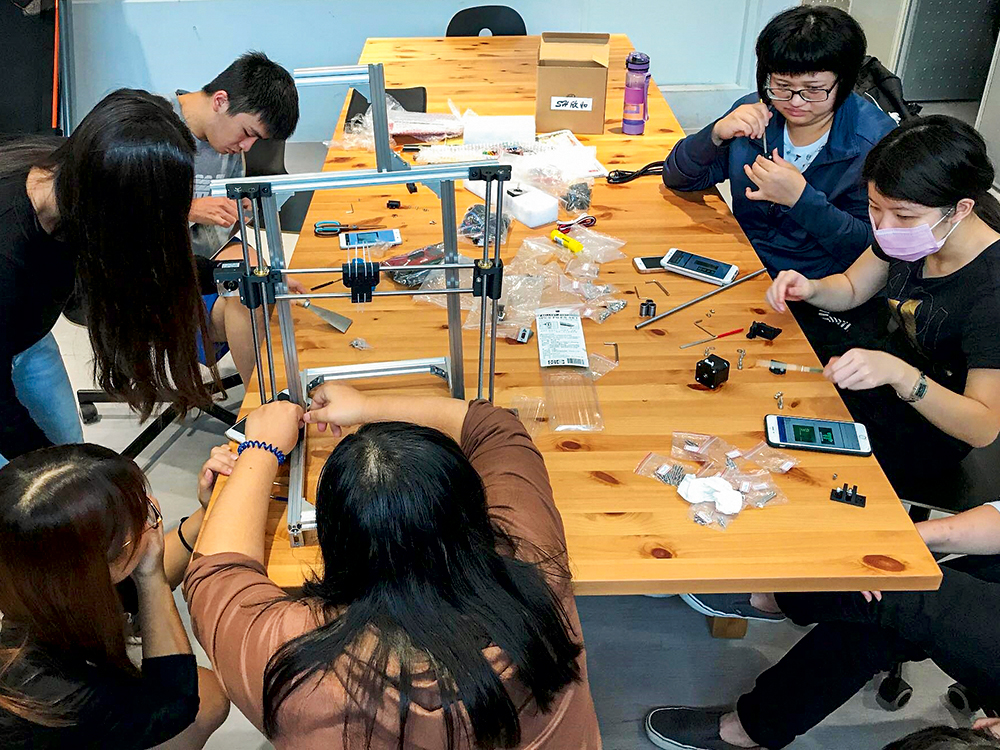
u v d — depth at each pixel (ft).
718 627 6.81
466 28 12.09
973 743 3.13
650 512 4.49
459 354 4.95
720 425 5.08
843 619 4.99
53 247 5.08
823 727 6.21
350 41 14.08
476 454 4.18
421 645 2.86
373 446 2.91
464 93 9.71
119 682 4.18
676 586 4.14
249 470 4.32
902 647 5.05
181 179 4.35
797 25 6.35
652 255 6.81
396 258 6.62
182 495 8.11
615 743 6.12
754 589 4.17
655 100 9.83
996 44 13.32
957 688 6.29
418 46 11.34
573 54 8.63
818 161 7.01
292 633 3.24
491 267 4.42
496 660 2.95
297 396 4.91
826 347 6.71
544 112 8.75
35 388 6.19
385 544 2.81
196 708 4.44
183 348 4.93
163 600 4.54
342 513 2.84
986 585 4.77
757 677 6.02
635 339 5.82
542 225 7.20
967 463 5.98
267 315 4.54
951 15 15.43
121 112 4.26
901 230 5.30
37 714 3.89
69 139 4.42
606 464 4.79
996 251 5.37
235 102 7.05
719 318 6.06
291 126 7.39
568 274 6.54
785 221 7.37
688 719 6.00
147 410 5.30
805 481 4.71
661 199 7.70
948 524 4.84
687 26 14.75
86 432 8.84
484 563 2.96
